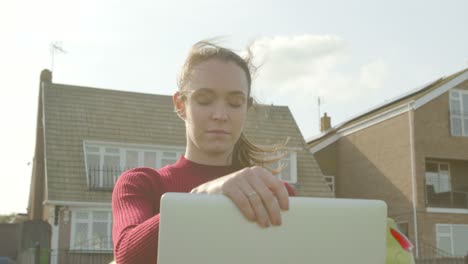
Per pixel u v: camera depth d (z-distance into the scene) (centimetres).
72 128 2103
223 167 165
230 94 148
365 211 108
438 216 2239
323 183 2309
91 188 1964
